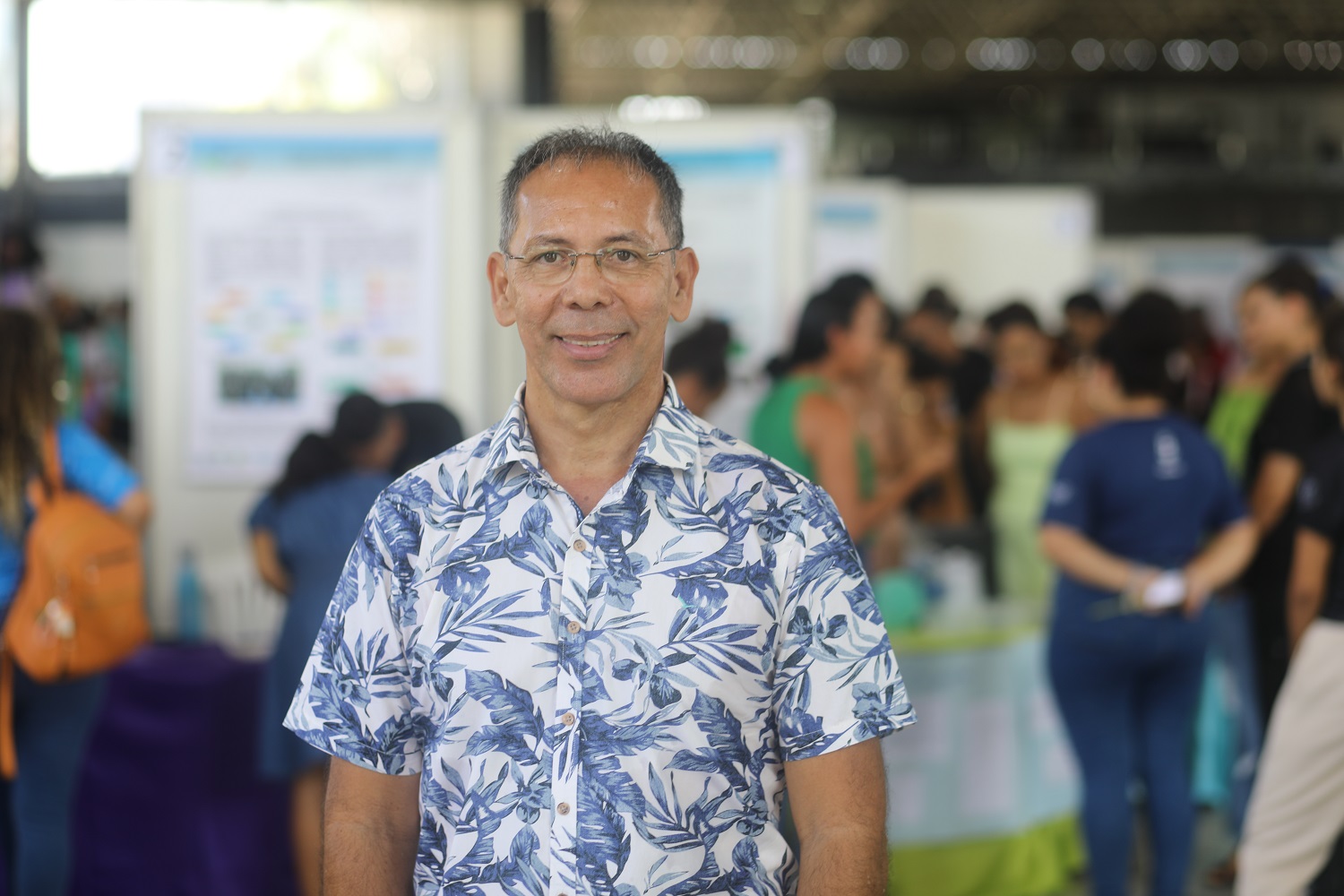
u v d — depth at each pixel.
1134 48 16.83
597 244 1.30
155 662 3.53
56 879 2.83
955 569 4.16
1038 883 3.84
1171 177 13.57
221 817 3.44
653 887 1.24
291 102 7.34
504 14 7.14
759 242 4.49
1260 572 3.42
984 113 20.89
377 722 1.32
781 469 1.33
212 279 4.26
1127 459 3.08
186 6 7.41
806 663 1.28
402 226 4.25
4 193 7.46
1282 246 12.11
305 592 3.02
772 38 15.85
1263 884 2.70
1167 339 3.11
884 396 5.07
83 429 2.94
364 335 4.27
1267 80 18.50
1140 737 3.20
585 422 1.33
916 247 9.03
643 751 1.25
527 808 1.26
